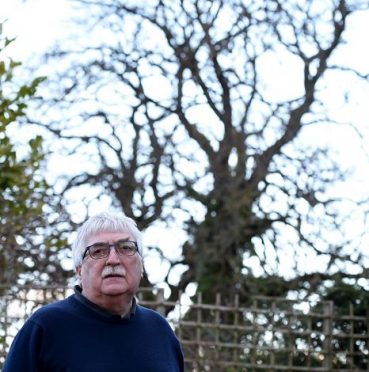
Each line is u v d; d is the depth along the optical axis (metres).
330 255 12.50
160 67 14.27
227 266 13.15
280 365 10.50
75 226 9.80
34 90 7.00
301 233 12.78
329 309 10.53
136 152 14.34
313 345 10.59
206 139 14.29
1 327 9.24
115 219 3.80
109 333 3.75
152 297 12.88
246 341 10.45
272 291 12.52
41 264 9.55
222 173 13.97
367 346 10.73
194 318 10.99
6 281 9.26
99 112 14.20
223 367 10.12
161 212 14.12
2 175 7.27
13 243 8.60
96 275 3.71
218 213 13.58
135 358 3.73
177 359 4.00
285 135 13.79
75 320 3.74
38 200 8.43
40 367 3.68
